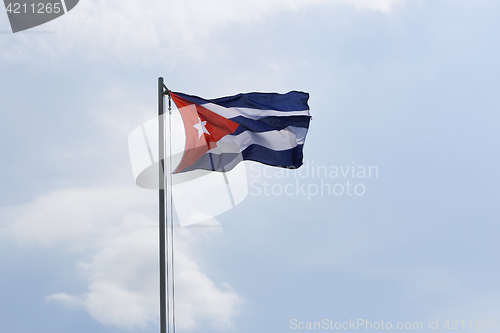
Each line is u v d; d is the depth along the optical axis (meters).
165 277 8.47
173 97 9.63
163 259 8.50
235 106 10.66
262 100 10.84
